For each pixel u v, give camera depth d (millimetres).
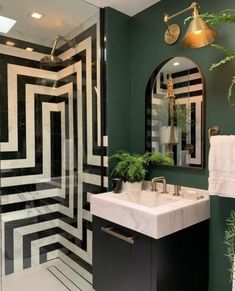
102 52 2066
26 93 2236
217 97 1615
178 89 1837
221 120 1598
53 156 2422
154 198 1843
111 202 1603
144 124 2082
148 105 2049
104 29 2045
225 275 1573
